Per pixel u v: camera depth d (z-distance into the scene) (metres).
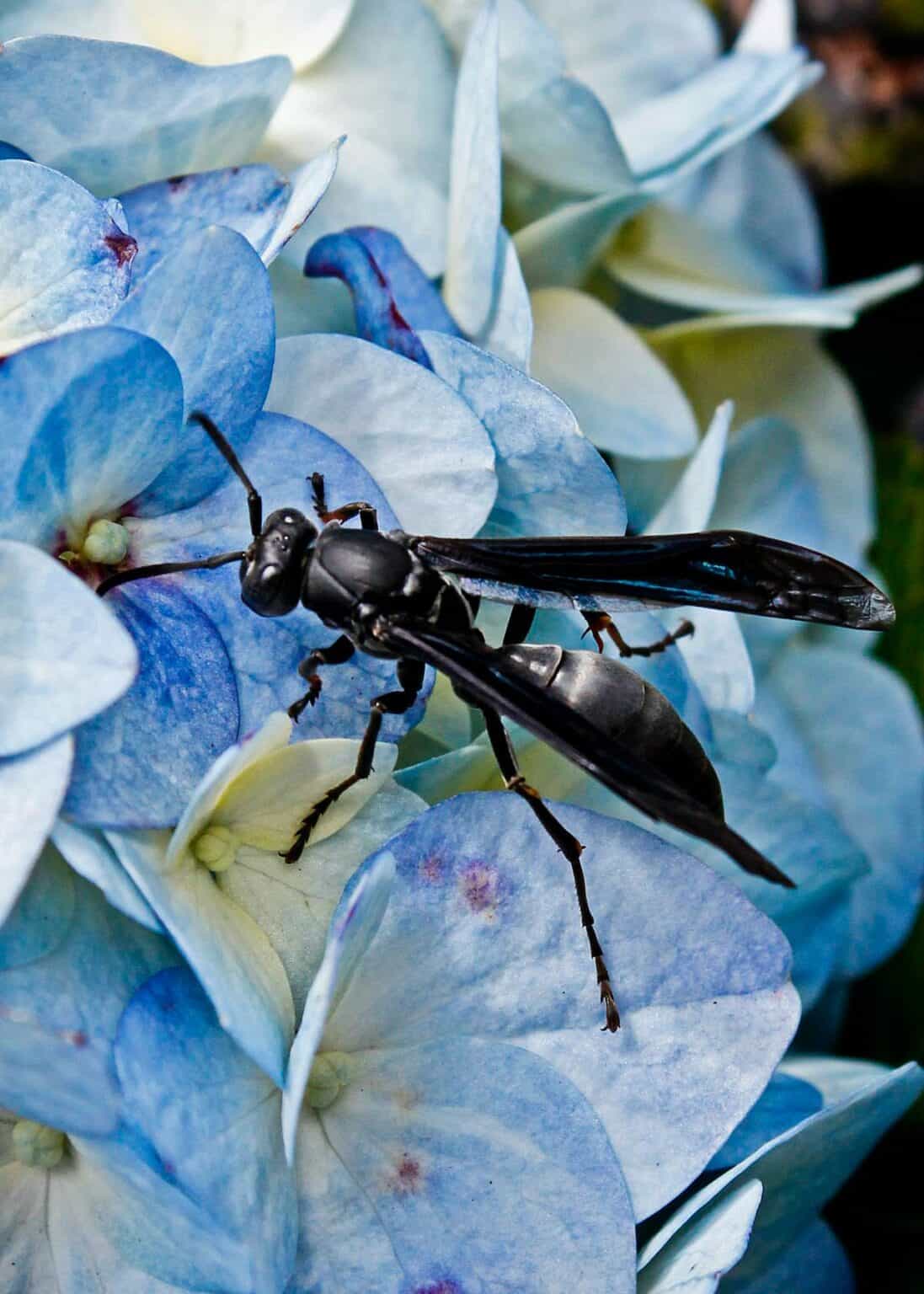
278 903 0.18
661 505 0.22
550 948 0.18
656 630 0.20
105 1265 0.18
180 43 0.20
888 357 0.25
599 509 0.20
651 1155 0.18
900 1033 0.23
